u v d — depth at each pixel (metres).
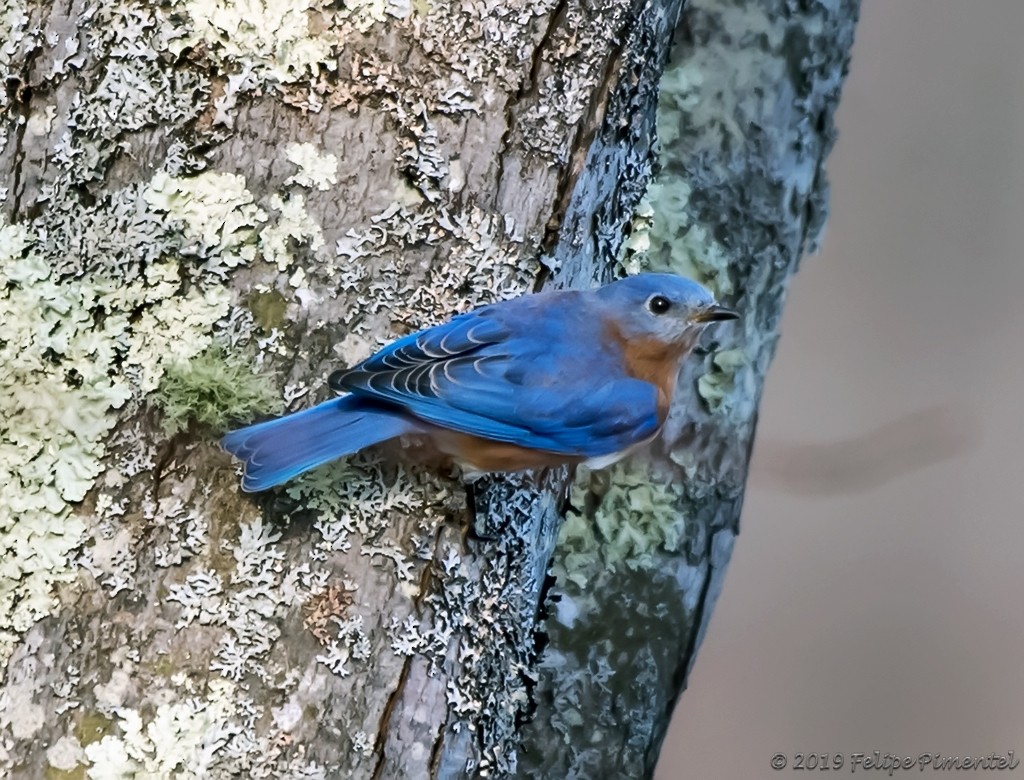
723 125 10.23
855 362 16.91
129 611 6.59
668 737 15.32
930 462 13.25
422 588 7.02
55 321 6.79
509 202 7.56
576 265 8.36
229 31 7.05
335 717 6.68
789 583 16.09
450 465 7.47
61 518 6.65
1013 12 17.92
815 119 10.48
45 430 6.71
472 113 7.46
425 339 7.30
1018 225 17.41
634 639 9.76
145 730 6.45
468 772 7.12
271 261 7.07
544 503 8.38
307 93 7.17
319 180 7.17
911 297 17.20
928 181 17.59
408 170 7.32
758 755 14.95
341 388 6.89
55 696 6.47
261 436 6.77
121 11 6.98
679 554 9.91
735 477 10.14
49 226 6.87
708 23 10.32
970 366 16.92
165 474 6.77
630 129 8.33
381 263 7.29
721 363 10.13
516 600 7.60
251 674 6.61
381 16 7.29
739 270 10.16
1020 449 16.30
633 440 8.83
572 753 9.55
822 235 10.99
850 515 16.31
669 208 10.05
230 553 6.75
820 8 10.38
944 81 17.88
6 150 6.92
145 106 6.96
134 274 6.88
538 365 8.16
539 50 7.57
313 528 6.92
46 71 6.95
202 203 6.98
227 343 6.94
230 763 6.48
